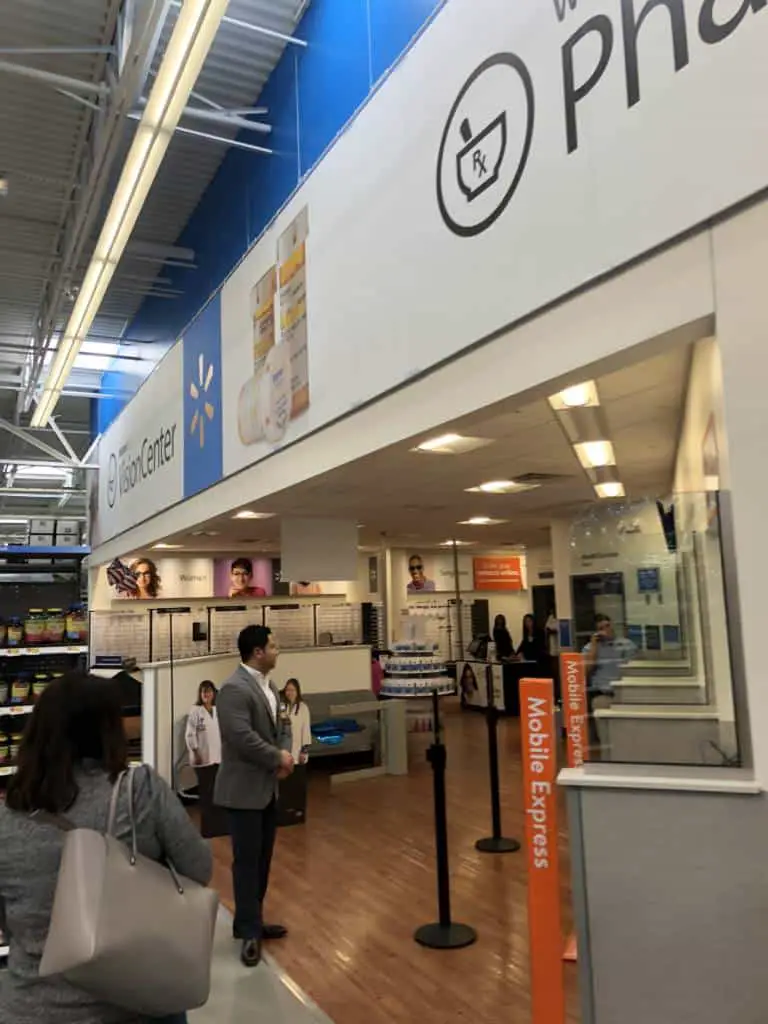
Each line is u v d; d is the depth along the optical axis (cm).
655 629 244
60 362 849
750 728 221
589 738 243
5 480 1697
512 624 1588
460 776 761
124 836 163
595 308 289
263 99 664
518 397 334
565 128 299
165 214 876
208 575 1234
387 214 428
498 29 339
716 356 279
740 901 213
